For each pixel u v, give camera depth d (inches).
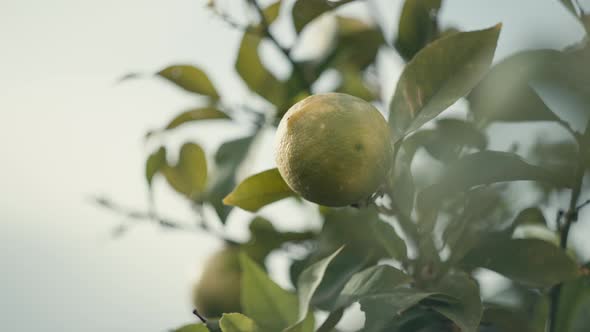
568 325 32.7
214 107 38.5
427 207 30.7
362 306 28.7
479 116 32.5
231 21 37.4
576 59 31.2
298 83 37.6
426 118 29.3
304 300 29.4
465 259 31.4
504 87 31.9
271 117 37.3
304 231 37.7
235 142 37.0
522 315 31.4
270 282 31.6
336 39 39.4
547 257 31.0
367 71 39.7
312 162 28.0
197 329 30.8
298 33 36.8
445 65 29.6
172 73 38.2
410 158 31.6
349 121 28.1
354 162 28.0
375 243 32.8
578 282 32.6
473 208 31.8
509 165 30.1
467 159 30.4
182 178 39.7
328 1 35.6
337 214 33.4
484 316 31.5
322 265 29.7
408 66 29.8
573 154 32.5
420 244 31.2
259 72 38.3
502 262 31.2
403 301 28.5
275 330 31.1
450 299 29.5
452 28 36.6
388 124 30.0
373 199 29.3
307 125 28.2
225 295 38.2
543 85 31.8
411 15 35.5
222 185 36.1
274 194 31.5
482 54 29.3
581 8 30.7
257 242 38.0
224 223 35.7
